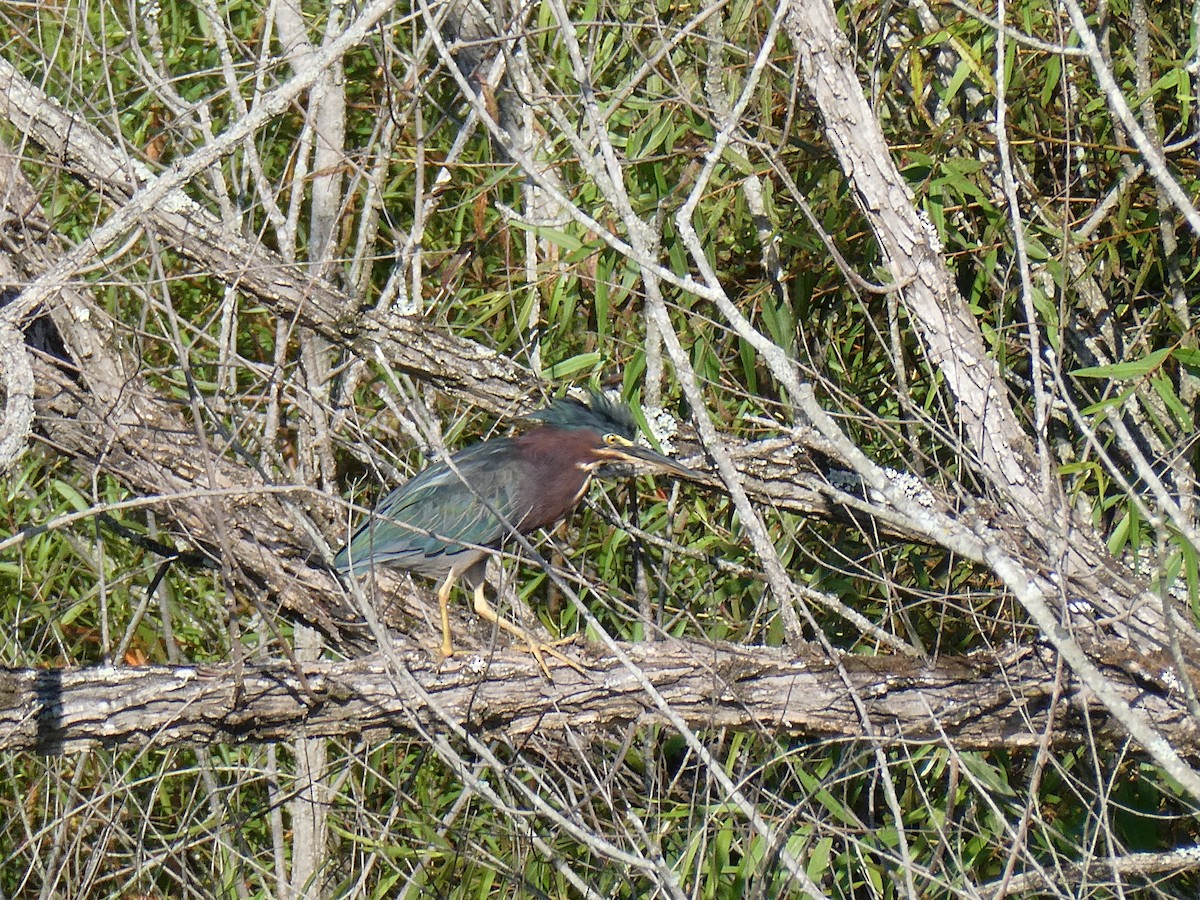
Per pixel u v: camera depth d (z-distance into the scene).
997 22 6.81
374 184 10.66
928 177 10.17
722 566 10.30
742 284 11.92
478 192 10.93
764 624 10.68
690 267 11.24
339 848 11.72
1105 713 8.37
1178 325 9.98
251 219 10.43
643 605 10.10
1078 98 11.05
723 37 10.52
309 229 13.99
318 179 12.38
